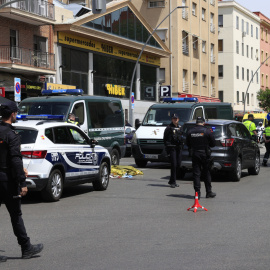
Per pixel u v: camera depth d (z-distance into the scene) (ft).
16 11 102.68
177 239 26.89
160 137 68.95
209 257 22.99
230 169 53.88
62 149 41.55
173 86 176.45
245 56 253.03
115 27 141.28
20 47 108.78
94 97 61.93
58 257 23.30
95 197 43.34
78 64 127.95
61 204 39.63
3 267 21.74
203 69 199.11
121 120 67.36
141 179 57.00
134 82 156.46
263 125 160.35
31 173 38.86
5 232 29.48
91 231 29.27
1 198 22.97
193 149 39.96
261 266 21.44
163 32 177.68
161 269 20.98
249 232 28.71
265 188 49.42
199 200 41.45
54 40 119.65
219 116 77.56
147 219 32.99
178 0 176.86
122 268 21.21
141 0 180.14
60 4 146.20
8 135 22.52
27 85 107.76
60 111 57.31
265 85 285.23
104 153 47.96
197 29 192.65
